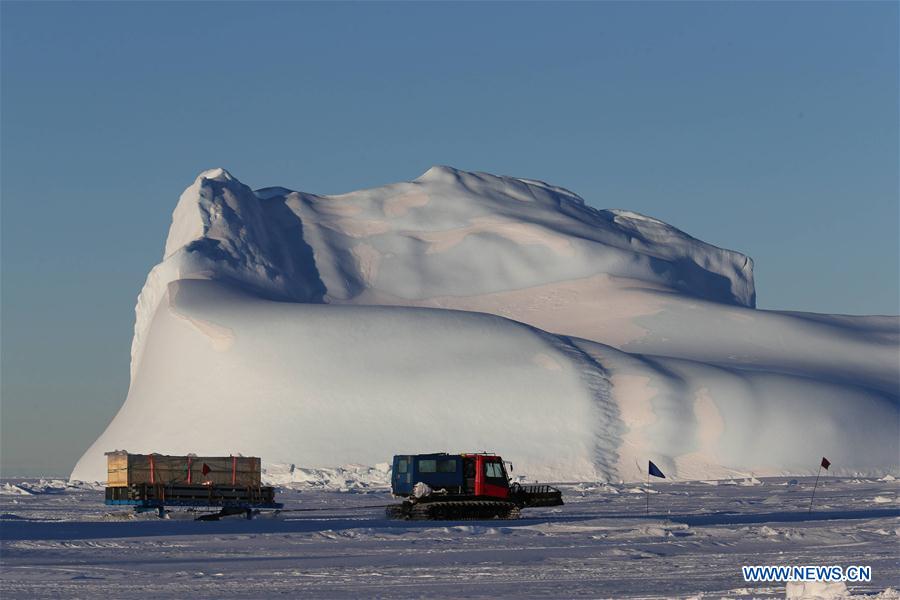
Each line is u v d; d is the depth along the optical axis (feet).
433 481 302.66
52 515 332.80
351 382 604.49
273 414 599.57
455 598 151.64
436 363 611.47
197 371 622.54
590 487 500.33
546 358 613.11
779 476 573.74
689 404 595.06
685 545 216.74
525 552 208.74
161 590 162.09
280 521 296.51
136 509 311.88
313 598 153.17
